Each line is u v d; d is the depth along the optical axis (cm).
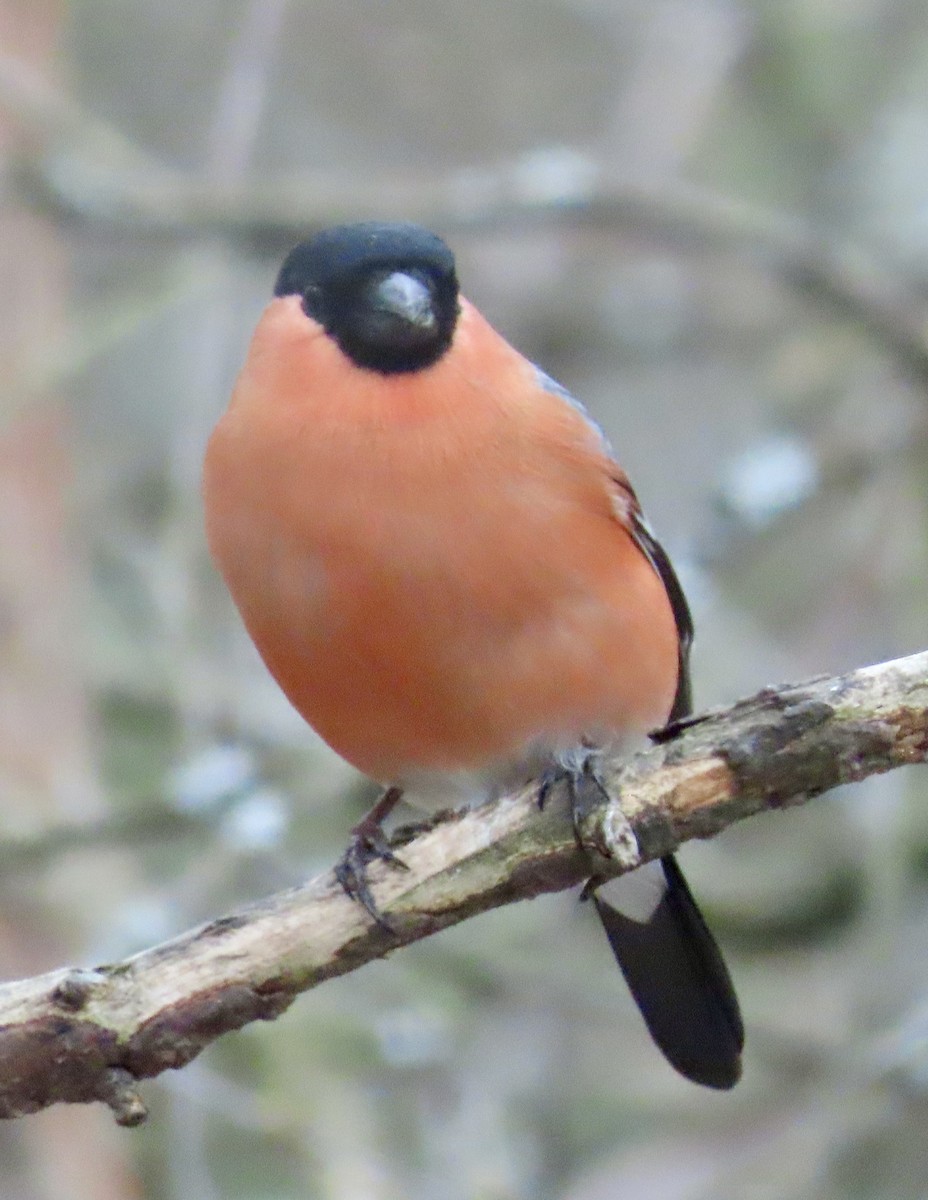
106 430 1477
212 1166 1142
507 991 1202
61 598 1280
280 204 1239
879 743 690
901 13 1441
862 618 1260
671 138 1444
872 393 1340
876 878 1159
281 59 1581
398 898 710
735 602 1348
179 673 1213
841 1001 1186
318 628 757
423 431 734
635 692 786
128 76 1585
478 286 1502
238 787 1107
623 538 775
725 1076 862
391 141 1609
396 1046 1108
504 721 777
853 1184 1161
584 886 739
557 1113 1235
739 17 1467
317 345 752
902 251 1412
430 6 1595
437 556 736
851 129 1455
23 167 1226
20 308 1288
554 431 751
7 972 1181
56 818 1141
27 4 1354
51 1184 1148
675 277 1501
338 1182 1060
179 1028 689
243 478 753
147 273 1475
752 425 1491
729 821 708
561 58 1606
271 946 701
